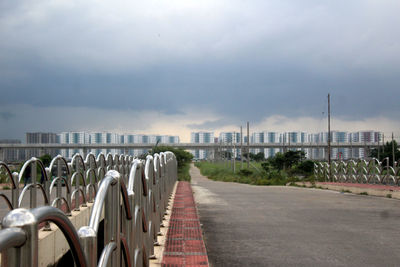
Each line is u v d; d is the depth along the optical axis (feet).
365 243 26.86
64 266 20.42
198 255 21.29
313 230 31.73
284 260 22.45
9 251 4.91
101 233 24.40
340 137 476.54
